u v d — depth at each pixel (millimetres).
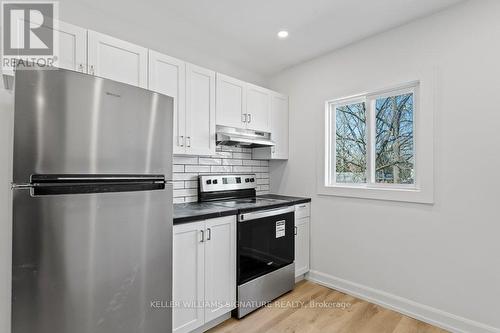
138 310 1425
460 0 1874
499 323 1741
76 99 1210
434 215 2027
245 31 2314
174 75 2039
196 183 2576
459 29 1910
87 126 1241
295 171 3027
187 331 1776
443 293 1978
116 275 1335
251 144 2727
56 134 1154
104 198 1292
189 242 1794
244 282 2141
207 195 2572
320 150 2791
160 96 1548
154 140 1509
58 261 1157
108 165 1309
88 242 1239
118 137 1349
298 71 3006
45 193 1126
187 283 1780
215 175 2672
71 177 1188
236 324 2029
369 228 2408
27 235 1089
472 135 1853
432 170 2029
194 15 2076
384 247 2309
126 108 1383
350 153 2707
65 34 1523
